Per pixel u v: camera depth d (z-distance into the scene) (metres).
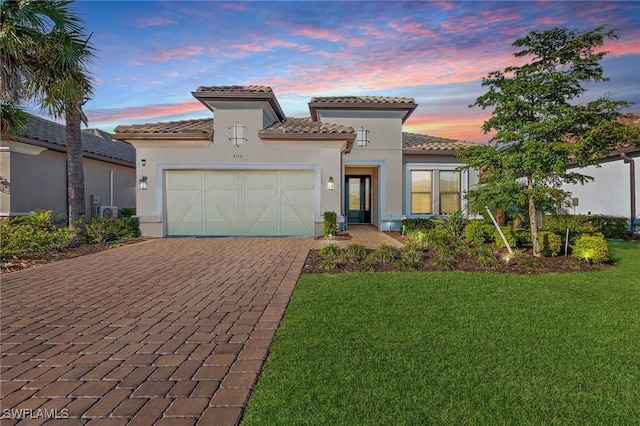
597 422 2.90
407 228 15.78
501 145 10.24
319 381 3.45
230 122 14.74
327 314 5.30
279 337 4.51
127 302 6.04
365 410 3.01
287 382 3.43
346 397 3.19
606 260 9.32
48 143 15.20
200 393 3.30
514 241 11.08
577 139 9.44
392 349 4.14
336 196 14.84
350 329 4.73
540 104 9.66
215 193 14.94
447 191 18.11
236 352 4.14
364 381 3.45
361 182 21.47
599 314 5.37
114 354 4.12
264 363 3.87
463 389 3.33
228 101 14.67
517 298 6.14
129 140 14.63
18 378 3.60
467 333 4.62
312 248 11.62
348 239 14.00
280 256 10.18
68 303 5.99
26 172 14.86
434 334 4.57
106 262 9.45
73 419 2.95
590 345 4.30
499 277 7.62
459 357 3.96
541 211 10.80
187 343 4.40
